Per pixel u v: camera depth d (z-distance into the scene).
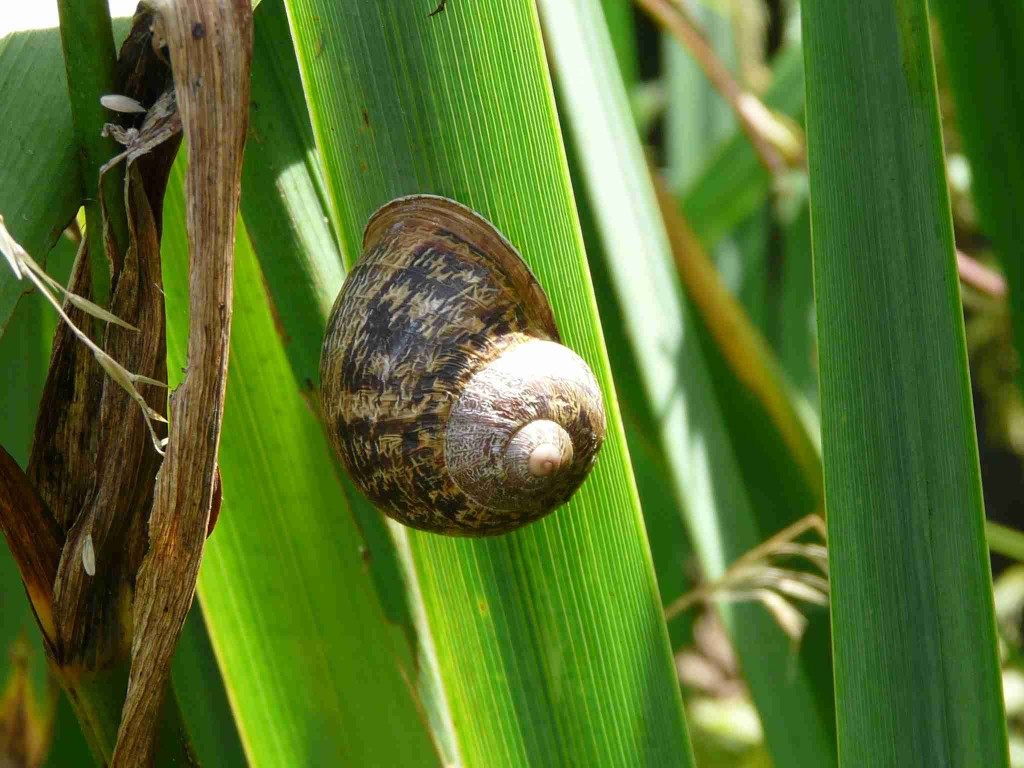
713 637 0.39
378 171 0.16
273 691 0.18
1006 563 0.44
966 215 0.37
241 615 0.18
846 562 0.16
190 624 0.19
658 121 0.47
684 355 0.23
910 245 0.15
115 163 0.14
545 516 0.16
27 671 0.21
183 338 0.17
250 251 0.17
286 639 0.18
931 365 0.15
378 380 0.16
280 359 0.17
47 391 0.14
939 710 0.16
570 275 0.16
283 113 0.17
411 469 0.16
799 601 0.23
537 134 0.16
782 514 0.24
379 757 0.18
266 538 0.18
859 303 0.15
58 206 0.14
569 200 0.16
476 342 0.16
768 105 0.35
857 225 0.15
